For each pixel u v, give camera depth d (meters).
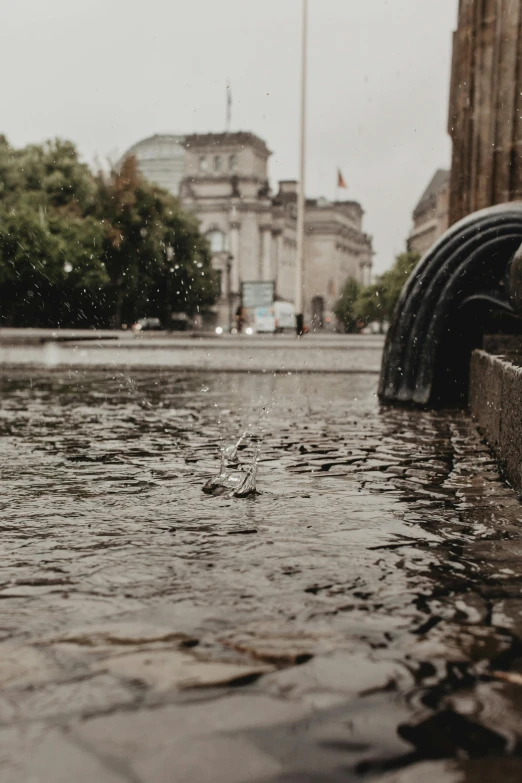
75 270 45.12
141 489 3.88
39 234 42.31
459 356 8.23
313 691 1.65
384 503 3.55
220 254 94.56
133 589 2.35
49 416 7.25
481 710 1.58
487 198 8.03
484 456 4.90
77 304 45.97
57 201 52.22
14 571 2.53
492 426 5.17
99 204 54.41
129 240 55.50
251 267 98.00
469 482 4.05
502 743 1.45
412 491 3.82
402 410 7.82
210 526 3.12
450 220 9.29
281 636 1.97
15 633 1.99
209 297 72.00
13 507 3.47
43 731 1.48
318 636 1.97
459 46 9.02
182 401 8.75
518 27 7.70
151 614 2.13
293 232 112.50
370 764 1.38
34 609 2.18
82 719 1.53
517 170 7.82
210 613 2.14
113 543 2.87
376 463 4.64
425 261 8.08
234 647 1.89
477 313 8.04
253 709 1.57
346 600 2.26
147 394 9.68
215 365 15.79
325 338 41.50
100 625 2.04
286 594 2.31
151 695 1.63
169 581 2.43
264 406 8.20
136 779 1.32
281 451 5.12
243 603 2.23
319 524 3.16
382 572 2.53
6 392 9.98
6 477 4.19
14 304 43.06
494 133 7.89
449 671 1.76
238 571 2.53
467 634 2.00
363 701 1.61
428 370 8.23
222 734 1.47
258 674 1.73
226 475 4.19
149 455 4.95
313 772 1.35
